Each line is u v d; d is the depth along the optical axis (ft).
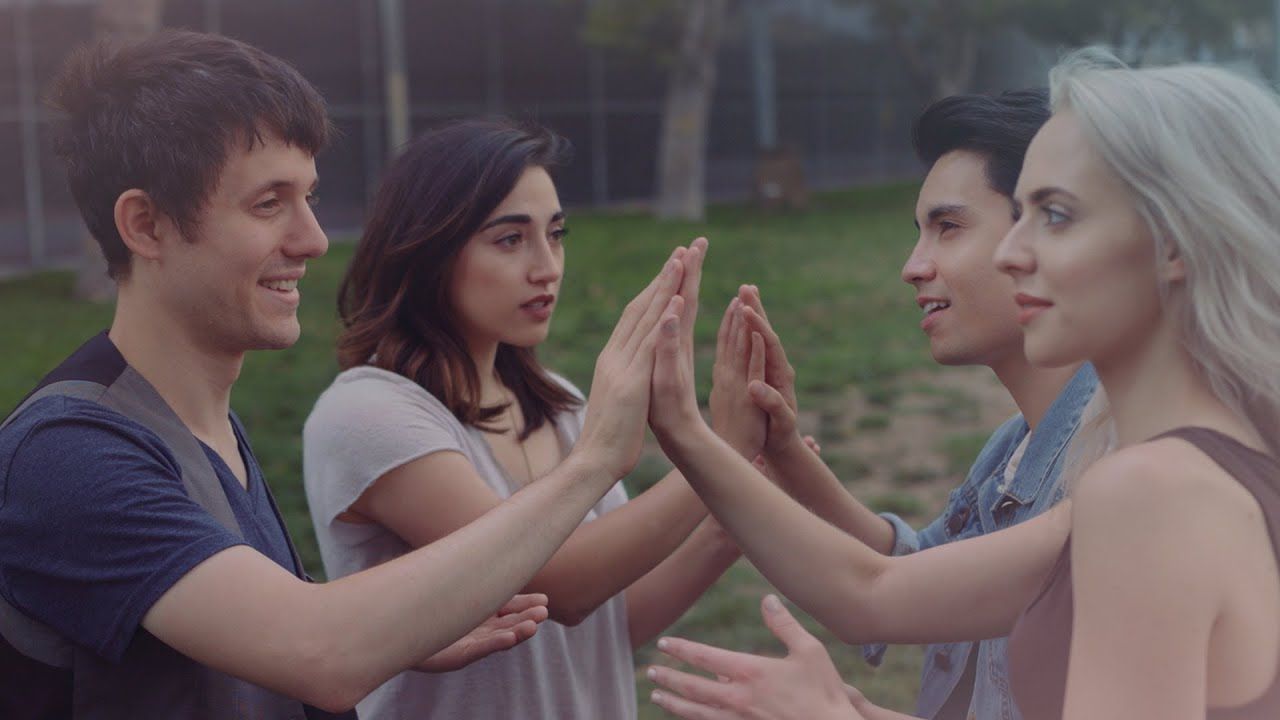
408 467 6.96
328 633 5.01
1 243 58.29
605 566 6.82
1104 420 5.00
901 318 38.50
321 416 7.26
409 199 7.42
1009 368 6.29
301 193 5.66
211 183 5.37
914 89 102.47
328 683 5.01
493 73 74.90
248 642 4.94
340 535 7.27
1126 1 73.05
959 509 6.96
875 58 100.12
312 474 7.29
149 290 5.54
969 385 29.09
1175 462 3.95
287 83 5.57
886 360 31.71
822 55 96.68
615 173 80.69
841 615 5.67
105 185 5.46
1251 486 3.96
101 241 5.57
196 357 5.67
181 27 5.68
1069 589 4.43
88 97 5.49
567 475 5.76
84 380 5.35
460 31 73.41
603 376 6.07
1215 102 4.16
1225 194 4.05
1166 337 4.26
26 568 4.96
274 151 5.49
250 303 5.55
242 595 4.96
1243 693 3.92
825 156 97.55
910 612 5.54
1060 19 75.87
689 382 6.04
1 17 57.67
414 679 7.13
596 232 64.13
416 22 71.67
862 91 99.91
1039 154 4.38
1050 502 5.95
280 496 19.89
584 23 77.61
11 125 58.18
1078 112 4.29
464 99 73.92
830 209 79.10
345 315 7.91
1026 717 4.56
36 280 53.16
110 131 5.40
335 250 58.90
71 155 5.55
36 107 58.44
